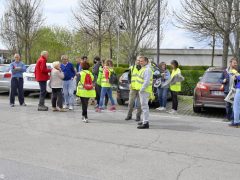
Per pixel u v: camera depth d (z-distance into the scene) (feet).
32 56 166.40
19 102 42.83
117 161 20.72
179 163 20.56
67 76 39.99
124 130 29.32
